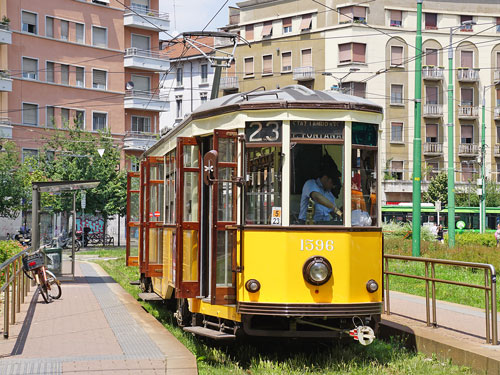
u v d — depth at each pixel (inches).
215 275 352.8
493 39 2591.0
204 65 2819.9
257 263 349.7
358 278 351.3
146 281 624.1
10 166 1632.6
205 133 390.0
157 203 531.5
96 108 2144.4
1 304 564.1
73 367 307.6
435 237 1450.5
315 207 350.6
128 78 2234.3
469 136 2618.1
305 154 352.2
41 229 752.3
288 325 362.0
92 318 474.6
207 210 393.1
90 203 1831.9
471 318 477.7
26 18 1989.4
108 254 1536.7
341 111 355.6
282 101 353.1
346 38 2459.4
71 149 1825.8
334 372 334.3
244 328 354.0
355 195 356.2
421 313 504.4
